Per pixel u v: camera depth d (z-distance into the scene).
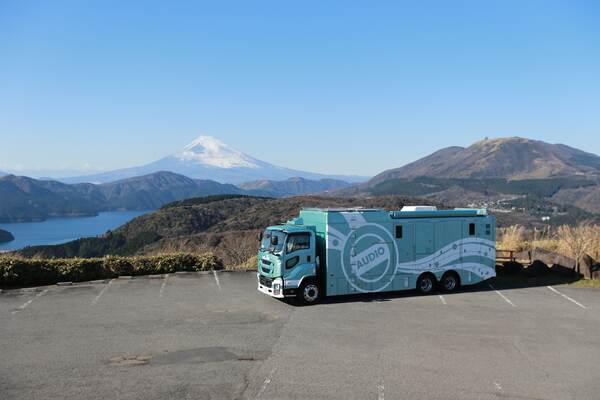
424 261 17.77
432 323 13.78
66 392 8.87
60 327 13.09
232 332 12.75
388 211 17.44
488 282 19.98
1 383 9.26
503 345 11.88
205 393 8.88
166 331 12.80
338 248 16.64
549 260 21.88
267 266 16.31
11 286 18.56
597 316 14.70
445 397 8.88
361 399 8.72
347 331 12.93
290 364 10.41
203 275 21.12
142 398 8.64
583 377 9.95
